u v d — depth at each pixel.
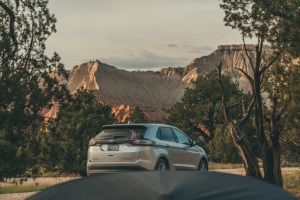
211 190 4.30
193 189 4.27
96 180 4.59
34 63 9.34
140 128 13.16
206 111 56.38
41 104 9.07
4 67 8.99
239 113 49.53
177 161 14.05
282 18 12.67
